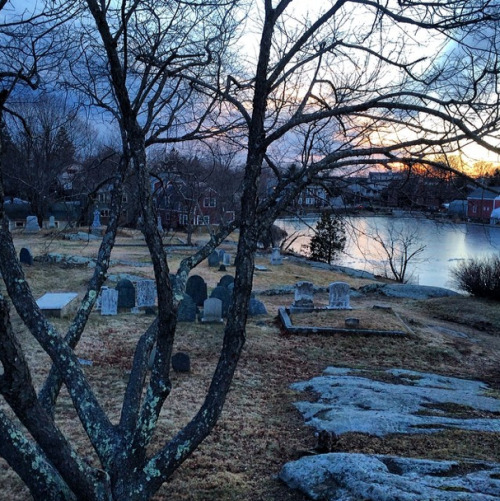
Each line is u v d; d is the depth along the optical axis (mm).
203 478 7258
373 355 15867
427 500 5738
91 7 4184
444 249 46750
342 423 9156
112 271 26734
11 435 3764
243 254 4750
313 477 6875
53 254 29328
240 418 9805
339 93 6168
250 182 4879
